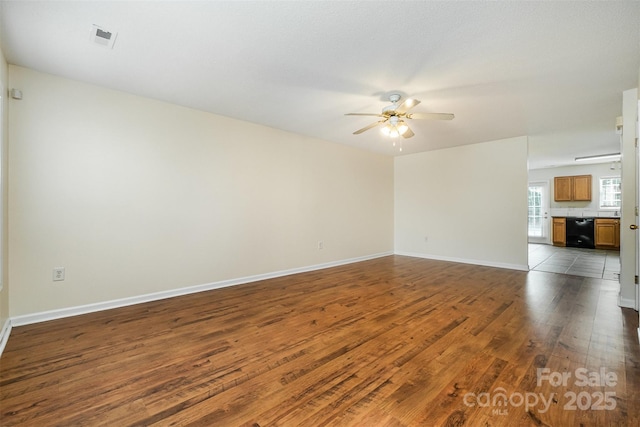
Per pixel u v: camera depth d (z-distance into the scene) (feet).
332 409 4.83
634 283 9.64
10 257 8.00
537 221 27.71
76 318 8.76
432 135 15.29
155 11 5.85
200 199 11.71
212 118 12.02
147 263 10.43
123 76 8.76
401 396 5.15
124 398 5.11
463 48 7.13
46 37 6.75
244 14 5.96
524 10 5.77
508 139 15.97
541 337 7.45
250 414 4.72
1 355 6.56
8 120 7.89
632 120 9.51
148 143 10.42
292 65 8.02
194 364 6.24
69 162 8.93
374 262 18.11
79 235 9.11
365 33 6.57
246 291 11.78
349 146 17.95
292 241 14.98
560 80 8.79
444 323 8.42
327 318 8.86
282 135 14.52
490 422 4.49
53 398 5.09
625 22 6.09
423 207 19.67
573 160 22.62
